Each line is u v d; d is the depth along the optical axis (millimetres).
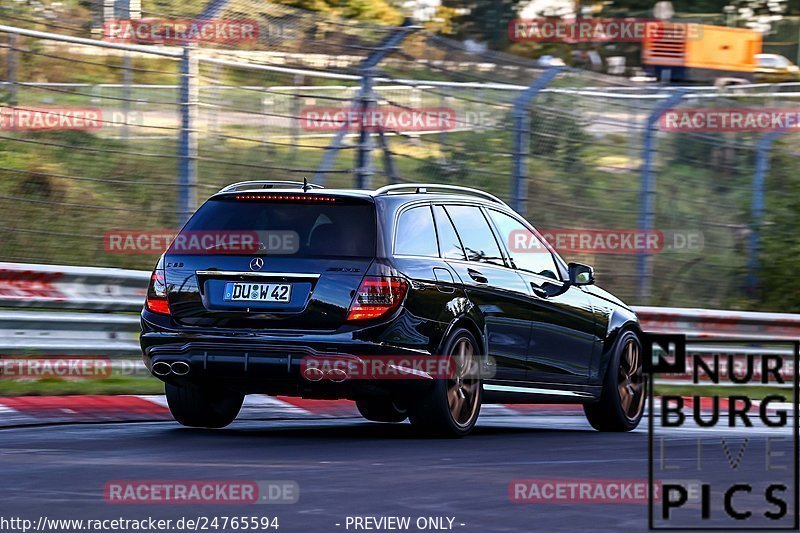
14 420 31844
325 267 28953
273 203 29906
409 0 94250
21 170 50625
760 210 65688
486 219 33000
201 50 47219
